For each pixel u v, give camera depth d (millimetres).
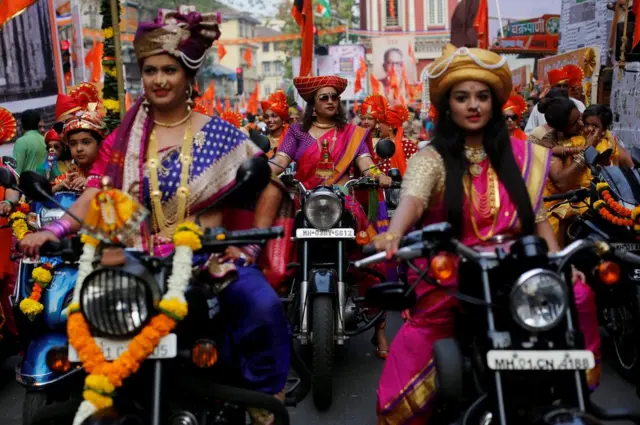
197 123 3482
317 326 4918
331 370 4883
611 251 2982
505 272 2855
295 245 5551
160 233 3377
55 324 4211
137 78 37188
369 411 4922
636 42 9039
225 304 3256
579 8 13570
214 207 3414
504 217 3369
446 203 3348
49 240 3094
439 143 3402
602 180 5145
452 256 3047
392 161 9516
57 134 6188
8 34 11773
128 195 2797
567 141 6398
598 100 11492
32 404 3934
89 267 2896
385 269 5734
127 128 3432
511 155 3412
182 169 3369
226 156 3424
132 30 37906
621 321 5316
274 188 3506
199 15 3383
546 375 2855
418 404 3396
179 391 3031
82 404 2744
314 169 6207
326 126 6289
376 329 6055
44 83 12531
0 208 4547
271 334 3215
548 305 2740
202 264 3221
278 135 9742
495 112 3426
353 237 5285
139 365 2787
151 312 2752
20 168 8203
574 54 12320
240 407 3330
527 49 22016
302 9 11656
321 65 32594
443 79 3369
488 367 2812
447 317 3352
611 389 5188
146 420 2881
